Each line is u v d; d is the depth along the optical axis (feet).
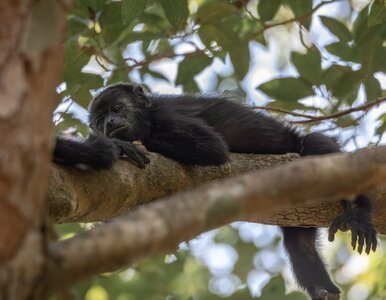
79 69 35.06
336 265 61.46
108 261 13.67
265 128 38.32
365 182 15.10
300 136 38.63
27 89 13.58
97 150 24.09
